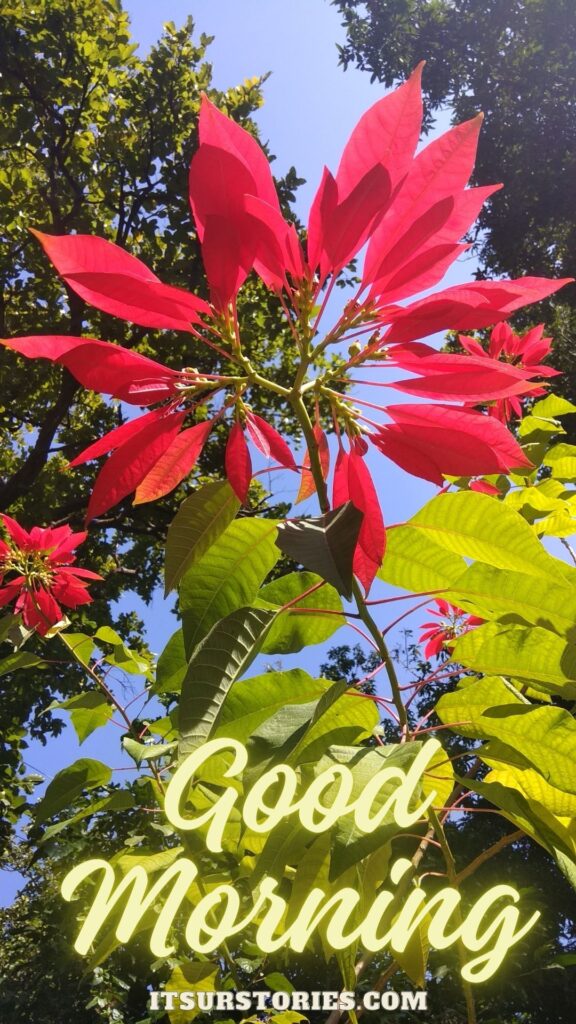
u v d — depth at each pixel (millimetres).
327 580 400
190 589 629
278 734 529
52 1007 2648
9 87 5629
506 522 622
